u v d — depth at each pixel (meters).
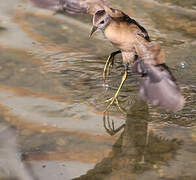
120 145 9.78
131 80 12.51
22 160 9.26
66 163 9.22
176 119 10.74
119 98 11.66
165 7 16.78
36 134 10.11
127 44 10.24
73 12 10.66
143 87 8.89
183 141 9.88
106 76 12.70
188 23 15.73
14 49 13.87
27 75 12.59
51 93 11.80
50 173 8.91
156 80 8.98
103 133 10.22
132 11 16.47
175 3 17.08
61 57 13.63
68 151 9.58
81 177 8.80
